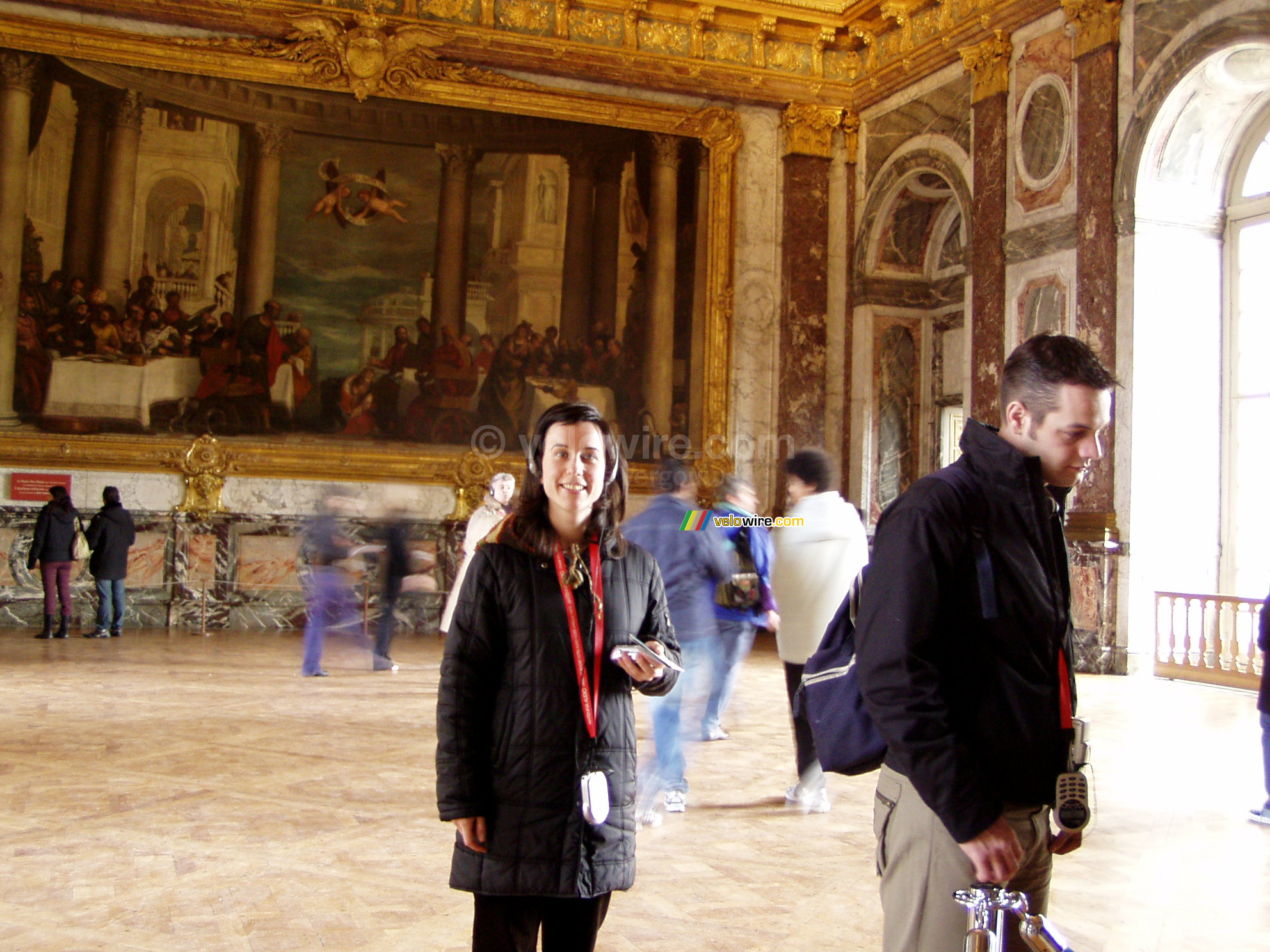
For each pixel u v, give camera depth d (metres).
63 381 14.33
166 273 14.80
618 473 2.70
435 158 15.71
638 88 16.00
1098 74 11.89
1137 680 11.03
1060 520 2.33
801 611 5.62
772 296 16.44
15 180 14.09
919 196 15.81
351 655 12.05
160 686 9.32
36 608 14.12
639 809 5.41
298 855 4.70
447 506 15.49
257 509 14.86
